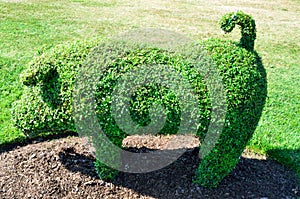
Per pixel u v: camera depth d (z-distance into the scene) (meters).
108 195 4.02
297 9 12.82
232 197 4.07
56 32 9.03
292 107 6.20
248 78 3.84
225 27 4.17
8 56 7.39
